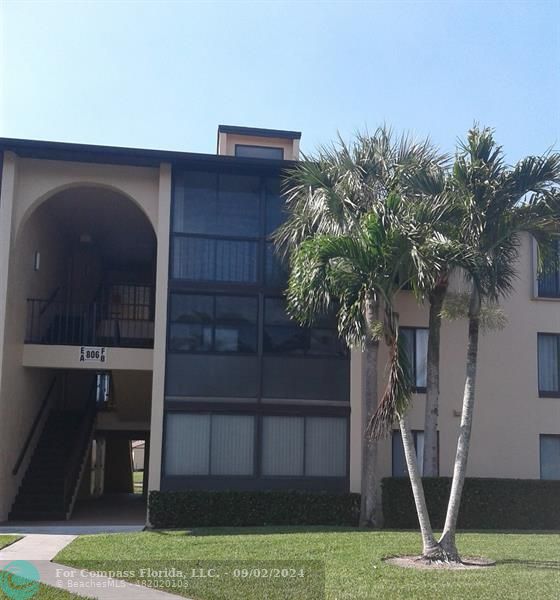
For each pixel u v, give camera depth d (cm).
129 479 3303
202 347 1866
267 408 1866
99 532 1669
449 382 2081
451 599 957
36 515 1909
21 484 1973
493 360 2120
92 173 1923
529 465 2092
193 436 1836
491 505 1825
